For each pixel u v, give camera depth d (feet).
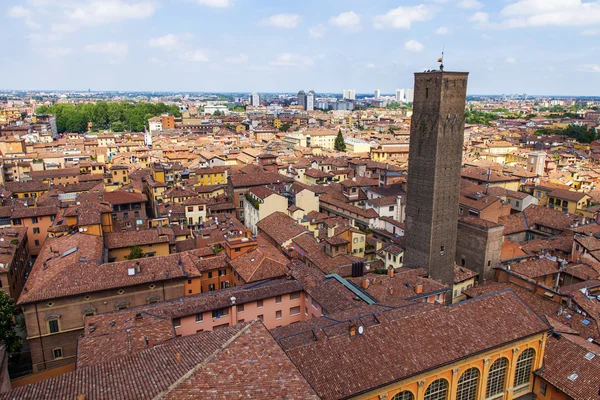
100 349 190.60
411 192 338.34
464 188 499.51
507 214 449.89
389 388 168.45
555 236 404.57
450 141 318.04
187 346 139.33
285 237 386.11
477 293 297.53
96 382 120.37
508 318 203.10
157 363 128.88
